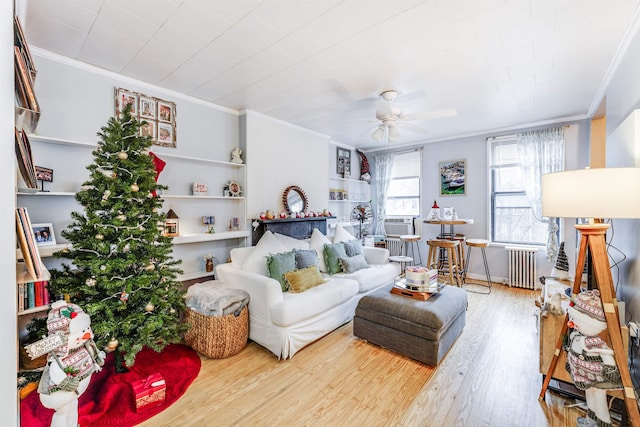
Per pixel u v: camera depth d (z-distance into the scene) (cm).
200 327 246
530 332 291
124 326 196
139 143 215
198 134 347
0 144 84
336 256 371
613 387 151
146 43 227
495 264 477
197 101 345
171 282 234
